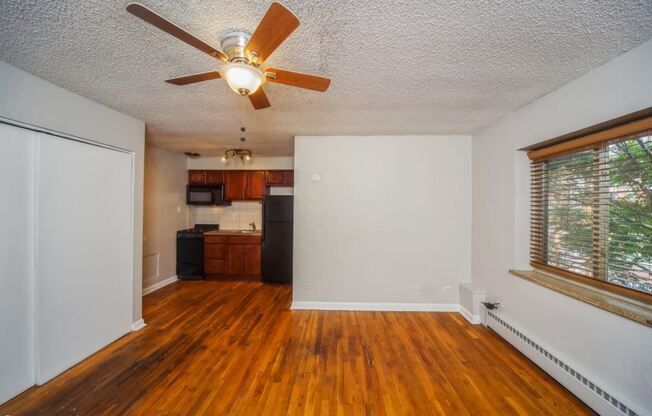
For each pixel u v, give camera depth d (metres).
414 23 1.31
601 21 1.29
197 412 1.73
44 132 2.02
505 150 2.70
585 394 1.77
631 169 1.67
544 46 1.51
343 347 2.54
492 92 2.12
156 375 2.10
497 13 1.24
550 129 2.12
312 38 1.43
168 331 2.85
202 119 2.86
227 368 2.20
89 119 2.32
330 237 3.51
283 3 1.18
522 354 2.39
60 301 2.12
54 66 1.78
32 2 1.18
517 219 2.54
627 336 1.54
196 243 4.92
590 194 1.95
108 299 2.55
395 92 2.13
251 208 5.57
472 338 2.71
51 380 2.04
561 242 2.22
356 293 3.50
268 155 5.09
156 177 4.36
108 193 2.56
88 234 2.36
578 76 1.86
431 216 3.46
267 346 2.55
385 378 2.08
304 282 3.52
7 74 1.76
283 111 2.59
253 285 4.53
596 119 1.75
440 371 2.17
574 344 1.89
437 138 3.45
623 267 1.72
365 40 1.45
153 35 1.43
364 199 3.49
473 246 3.37
